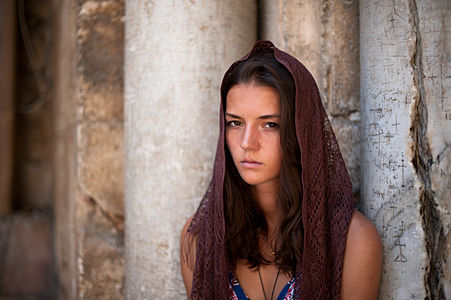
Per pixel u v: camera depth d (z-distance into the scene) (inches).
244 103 53.0
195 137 71.3
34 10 142.8
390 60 62.0
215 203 58.6
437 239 60.0
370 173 64.6
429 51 59.4
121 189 95.2
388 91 62.2
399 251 60.4
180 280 72.9
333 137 57.2
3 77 131.4
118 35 94.8
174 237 72.4
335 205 55.9
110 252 92.9
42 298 125.7
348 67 74.0
